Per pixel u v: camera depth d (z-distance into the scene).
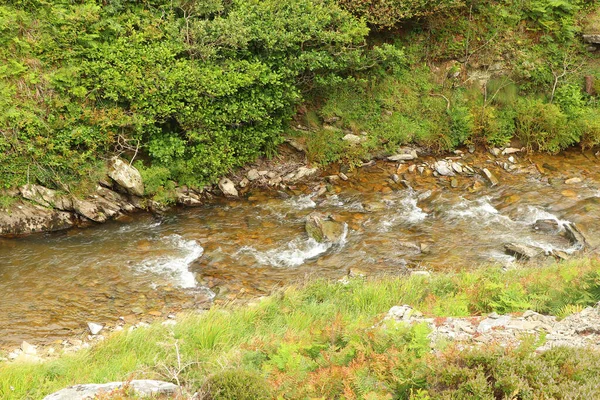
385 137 19.20
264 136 17.36
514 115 20.09
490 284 10.02
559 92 20.48
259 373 7.25
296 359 6.99
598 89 20.55
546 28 21.25
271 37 16.44
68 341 10.84
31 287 12.66
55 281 12.91
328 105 19.17
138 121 15.48
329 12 17.39
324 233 14.89
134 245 14.51
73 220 15.38
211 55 16.20
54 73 15.23
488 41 20.75
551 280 10.02
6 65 14.98
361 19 17.80
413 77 20.38
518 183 17.72
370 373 6.34
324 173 18.27
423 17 20.27
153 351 9.38
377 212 16.23
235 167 17.80
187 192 16.70
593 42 21.12
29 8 15.48
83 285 12.79
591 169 18.47
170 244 14.59
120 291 12.61
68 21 15.38
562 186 17.42
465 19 20.97
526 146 19.62
